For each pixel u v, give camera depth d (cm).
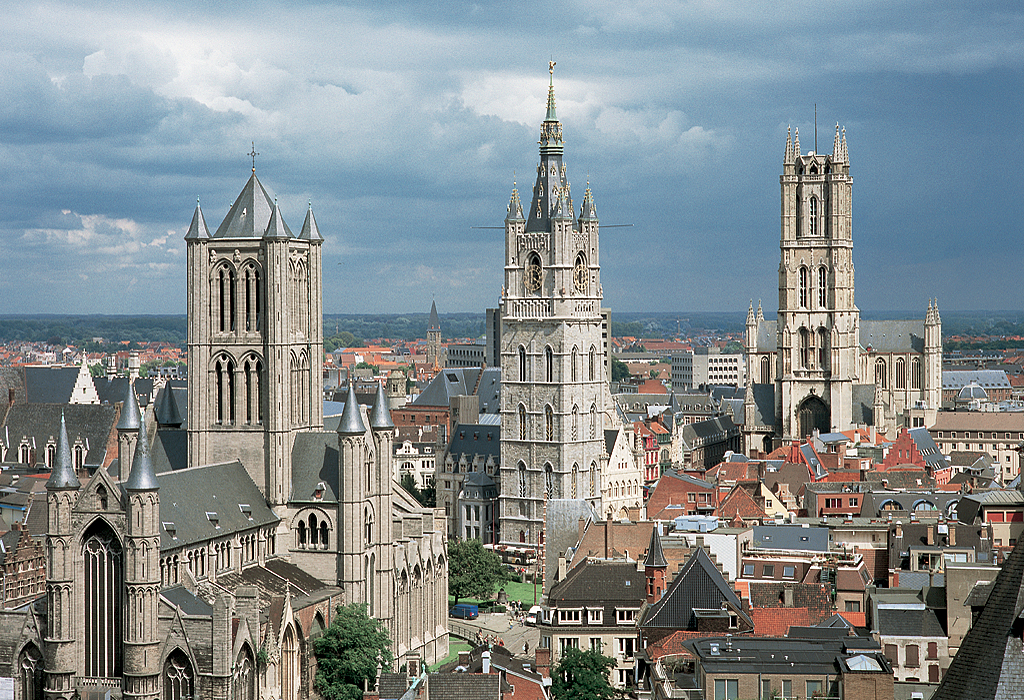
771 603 17400
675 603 16625
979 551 19700
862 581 18050
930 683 13525
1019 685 7262
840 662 12738
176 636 16375
